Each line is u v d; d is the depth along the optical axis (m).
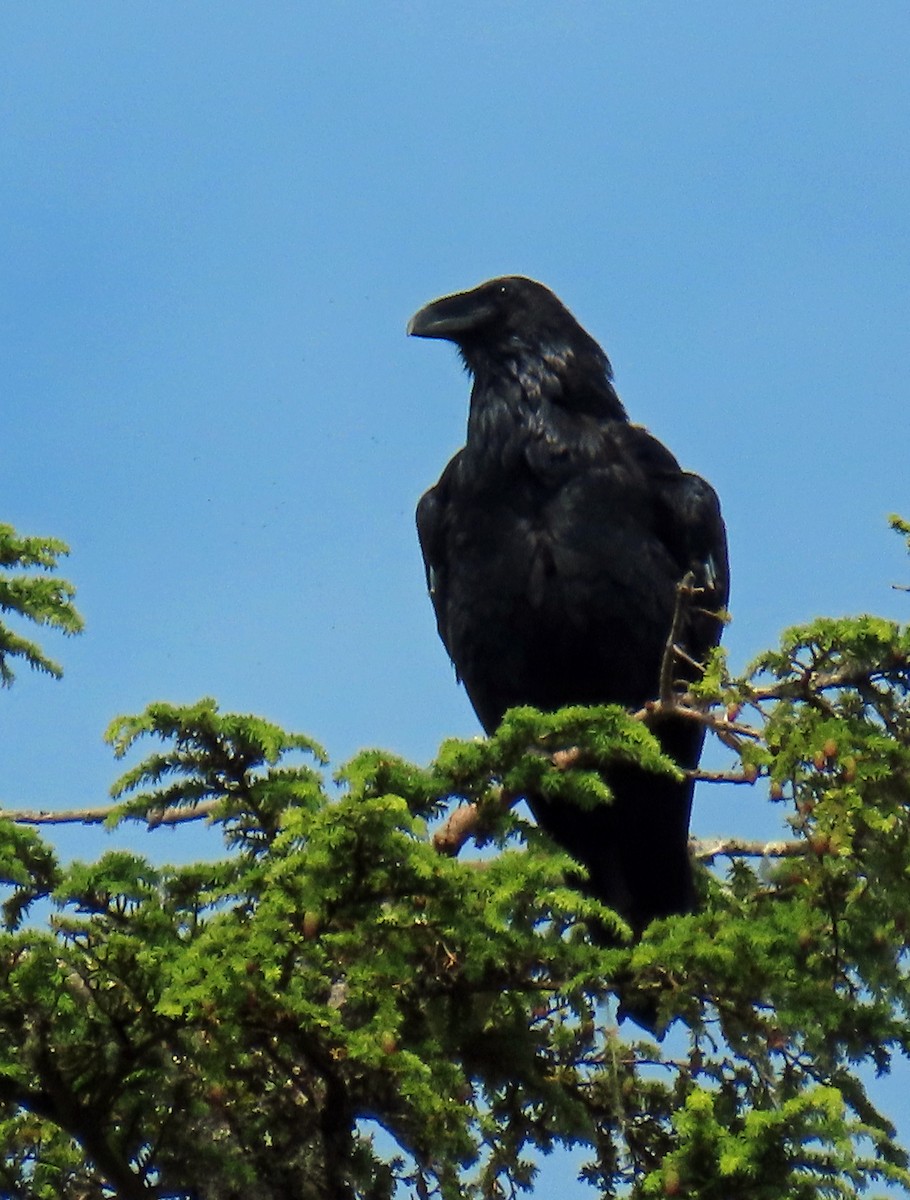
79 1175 9.30
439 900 8.14
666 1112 9.23
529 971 8.77
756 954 8.45
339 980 8.49
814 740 8.80
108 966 7.83
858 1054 8.72
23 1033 7.95
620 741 9.12
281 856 8.16
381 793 8.22
